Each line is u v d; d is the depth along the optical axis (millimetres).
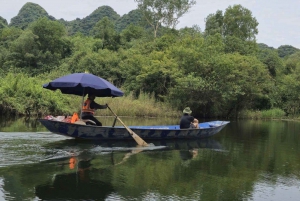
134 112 20609
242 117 26531
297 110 29812
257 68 25438
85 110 9625
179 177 5930
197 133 10719
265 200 4883
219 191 5203
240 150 9141
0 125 12195
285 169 6953
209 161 7430
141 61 27641
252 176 6238
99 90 9953
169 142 9961
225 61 23172
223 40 34406
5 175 5602
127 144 9062
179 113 22359
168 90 24469
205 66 23875
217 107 25125
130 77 27000
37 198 4582
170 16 40938
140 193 4945
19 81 18703
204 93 23719
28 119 15609
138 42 37406
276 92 30469
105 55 30922
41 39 37438
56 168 6168
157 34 44281
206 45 28312
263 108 30297
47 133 9867
